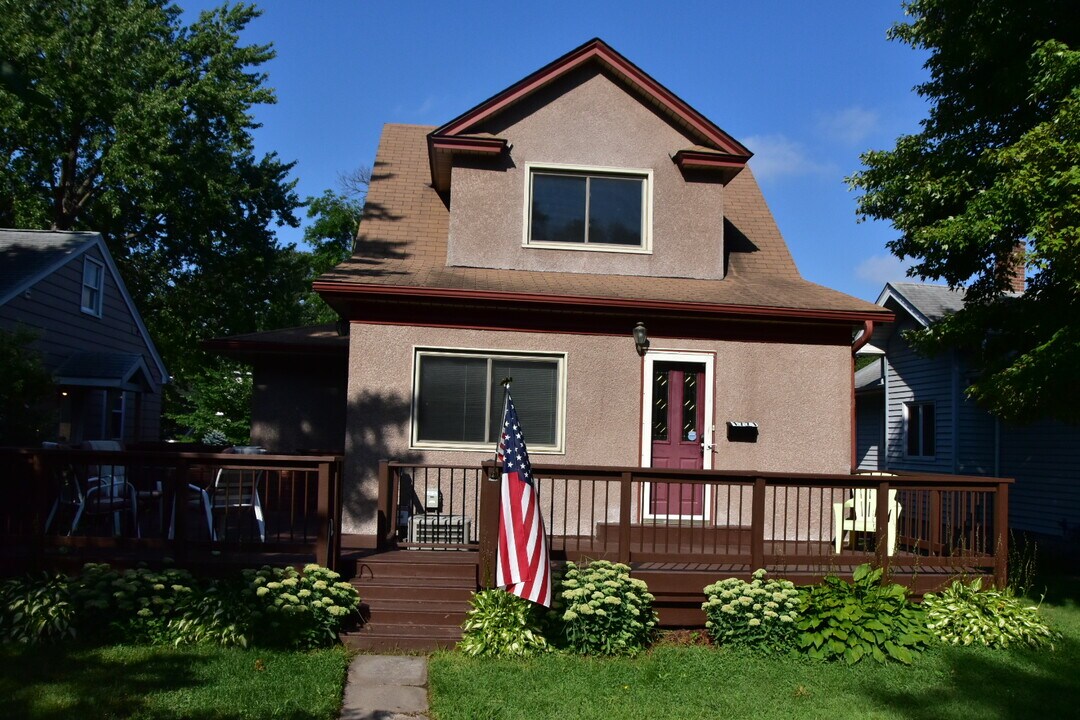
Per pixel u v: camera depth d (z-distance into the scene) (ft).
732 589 24.73
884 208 43.50
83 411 57.93
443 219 40.45
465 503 29.60
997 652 24.48
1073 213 30.32
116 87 73.46
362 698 19.63
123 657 20.92
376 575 26.11
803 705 19.86
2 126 71.41
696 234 37.73
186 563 24.26
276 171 90.17
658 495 33.68
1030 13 36.19
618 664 22.44
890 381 58.54
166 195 75.97
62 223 80.64
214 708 17.72
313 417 43.52
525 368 33.53
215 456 24.43
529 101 37.45
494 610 23.56
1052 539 43.93
